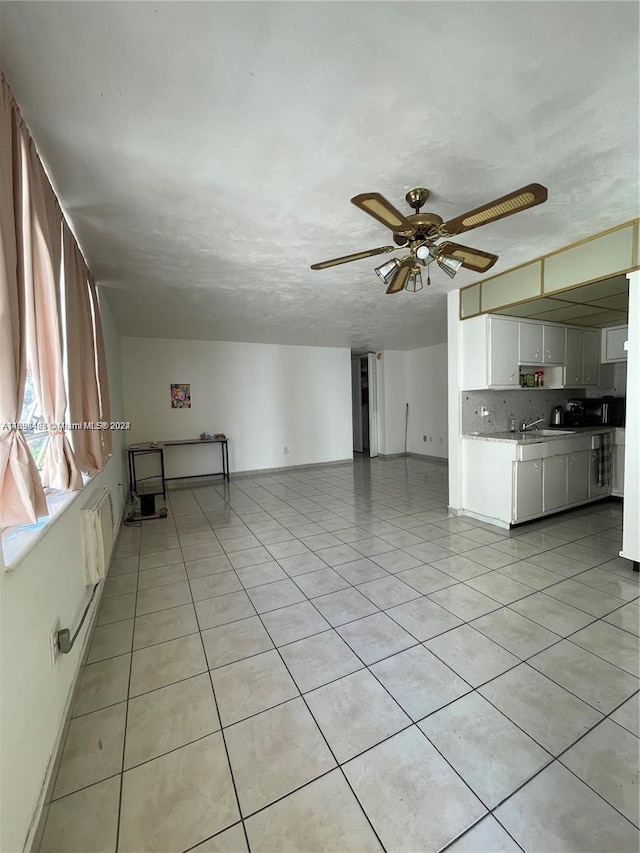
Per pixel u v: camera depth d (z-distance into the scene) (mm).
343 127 1534
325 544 3316
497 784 1220
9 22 1068
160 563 2975
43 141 1556
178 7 1047
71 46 1152
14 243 1192
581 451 4004
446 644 1921
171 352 5910
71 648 1600
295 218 2256
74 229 2307
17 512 1174
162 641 1998
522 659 1797
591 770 1258
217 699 1602
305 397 7012
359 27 1123
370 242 2604
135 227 2320
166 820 1137
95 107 1386
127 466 5137
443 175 1881
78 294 2230
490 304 3557
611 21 1125
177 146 1620
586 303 3328
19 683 1037
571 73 1300
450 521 3861
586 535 3379
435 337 6445
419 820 1121
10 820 930
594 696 1570
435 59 1234
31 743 1096
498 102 1419
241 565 2922
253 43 1164
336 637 2002
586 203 2211
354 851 1052
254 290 3617
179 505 4699
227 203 2076
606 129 1575
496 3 1062
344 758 1323
